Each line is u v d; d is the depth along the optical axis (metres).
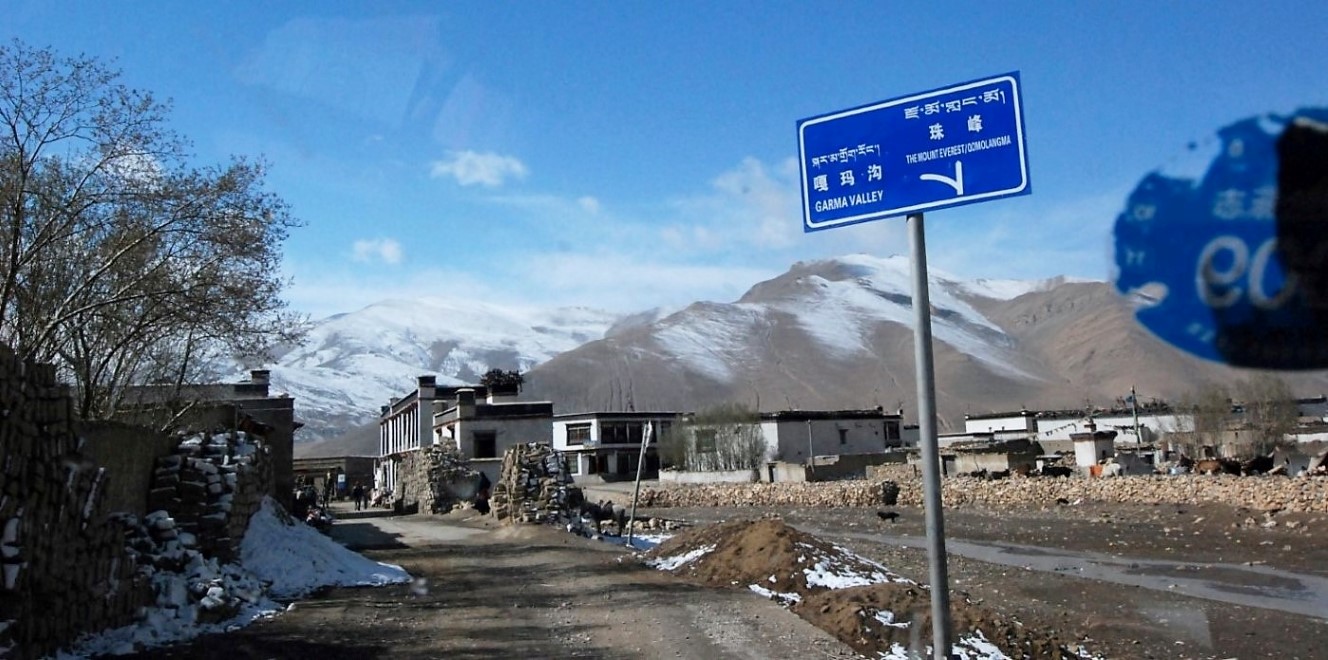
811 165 6.44
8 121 16.19
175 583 11.82
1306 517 30.03
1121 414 64.69
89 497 10.02
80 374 18.88
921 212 6.11
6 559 8.27
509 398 64.44
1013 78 5.96
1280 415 47.66
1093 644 13.75
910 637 10.50
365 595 14.57
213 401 27.09
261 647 10.28
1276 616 16.03
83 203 17.17
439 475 43.12
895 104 6.23
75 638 9.41
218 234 18.42
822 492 49.31
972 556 26.22
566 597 14.42
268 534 16.72
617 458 81.00
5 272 16.36
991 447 63.50
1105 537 29.50
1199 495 35.88
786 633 11.18
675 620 12.16
